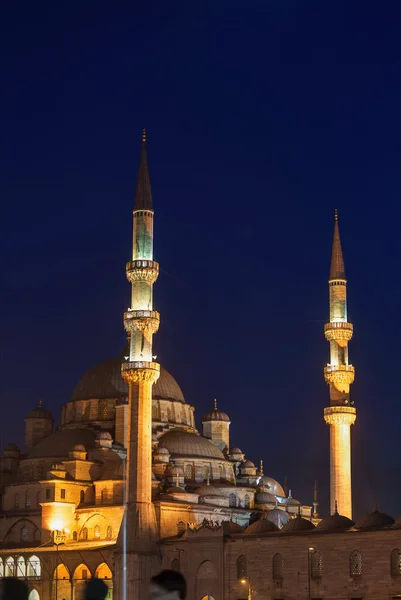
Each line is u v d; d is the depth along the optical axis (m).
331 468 168.00
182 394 194.88
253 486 187.38
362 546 130.88
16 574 160.50
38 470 175.88
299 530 142.62
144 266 155.38
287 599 135.88
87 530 164.25
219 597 142.25
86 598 23.92
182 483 169.62
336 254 176.75
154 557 147.00
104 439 174.12
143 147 161.88
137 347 151.50
